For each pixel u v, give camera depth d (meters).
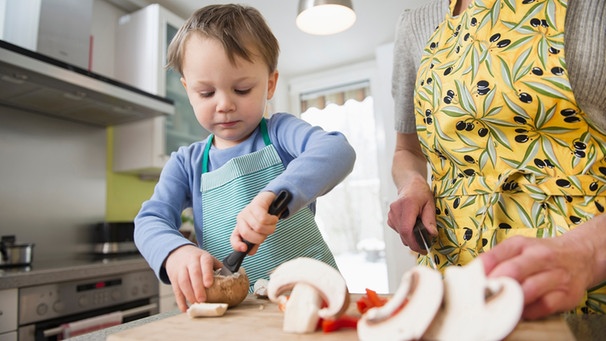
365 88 3.45
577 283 0.40
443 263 0.76
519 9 0.66
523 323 0.43
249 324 0.52
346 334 0.46
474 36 0.70
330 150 0.72
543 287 0.38
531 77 0.62
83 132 2.18
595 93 0.58
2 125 1.84
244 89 0.80
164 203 0.84
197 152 0.95
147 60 2.26
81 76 1.65
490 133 0.69
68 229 2.05
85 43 1.99
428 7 0.90
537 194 0.63
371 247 3.26
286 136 0.87
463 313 0.36
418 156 0.97
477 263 0.38
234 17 0.85
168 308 1.89
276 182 0.64
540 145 0.65
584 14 0.59
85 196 2.15
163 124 2.27
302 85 3.62
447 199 0.76
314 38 2.93
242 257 0.63
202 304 0.57
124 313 1.64
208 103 0.79
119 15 2.44
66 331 1.43
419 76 0.82
